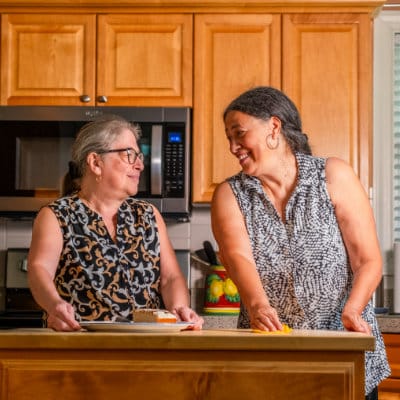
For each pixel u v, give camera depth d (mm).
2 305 4008
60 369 1711
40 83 3834
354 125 3785
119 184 2303
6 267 3967
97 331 1896
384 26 4215
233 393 1696
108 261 2270
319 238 2139
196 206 3885
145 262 2312
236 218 2172
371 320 2184
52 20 3842
